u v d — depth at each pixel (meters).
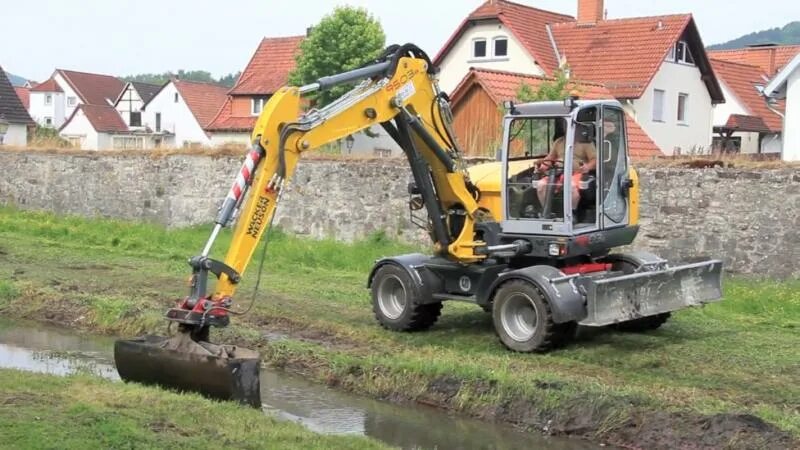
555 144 11.35
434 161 11.62
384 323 12.20
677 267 11.56
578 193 11.23
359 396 9.89
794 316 13.09
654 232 16.23
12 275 15.52
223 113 53.22
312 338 11.88
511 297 10.92
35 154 25.39
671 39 36.03
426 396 9.60
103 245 19.77
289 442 7.33
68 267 16.70
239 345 11.28
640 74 35.06
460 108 25.75
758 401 8.98
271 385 10.23
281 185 9.83
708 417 8.23
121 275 15.96
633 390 9.03
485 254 11.56
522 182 11.44
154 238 20.89
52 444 6.46
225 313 8.88
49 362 10.95
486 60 38.44
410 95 11.38
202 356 8.48
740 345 11.28
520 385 9.23
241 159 22.06
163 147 24.36
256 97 51.25
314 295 14.44
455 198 11.71
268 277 16.14
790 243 14.91
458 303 14.01
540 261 11.59
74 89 84.44
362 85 11.07
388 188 19.34
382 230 19.45
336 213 20.02
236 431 7.37
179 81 68.25
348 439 7.73
